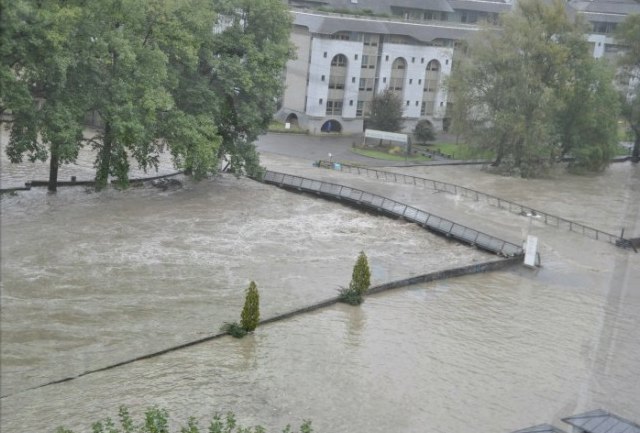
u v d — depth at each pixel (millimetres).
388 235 51531
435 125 98312
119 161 50938
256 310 32406
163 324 32312
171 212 50500
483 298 40281
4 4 31859
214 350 30547
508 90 76812
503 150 79062
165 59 50406
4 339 29109
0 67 36844
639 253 49688
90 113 54281
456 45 95938
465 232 50938
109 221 45906
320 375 29250
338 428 25422
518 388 29328
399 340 33469
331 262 43906
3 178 52250
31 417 24109
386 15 91562
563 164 80250
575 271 46000
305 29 82312
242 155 60594
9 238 39688
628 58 74688
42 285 34438
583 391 23344
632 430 20844
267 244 46031
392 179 70625
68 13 40656
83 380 26891
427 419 26547
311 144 82000
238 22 59188
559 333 35438
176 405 25844
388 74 90938
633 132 79062
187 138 53844
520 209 62250
